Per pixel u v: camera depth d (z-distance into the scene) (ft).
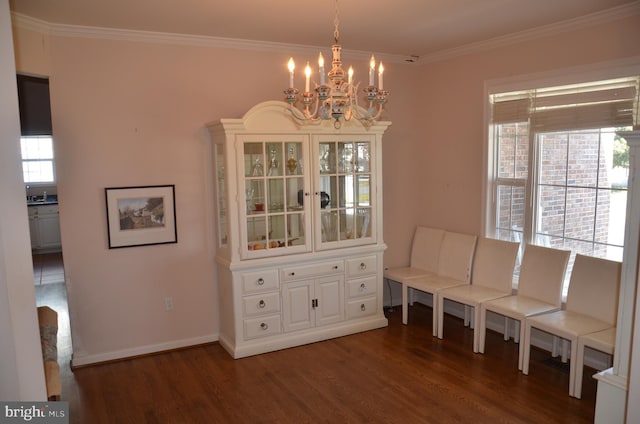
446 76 15.48
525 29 12.59
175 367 12.34
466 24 12.00
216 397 10.77
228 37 13.03
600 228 11.94
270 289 13.14
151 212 12.89
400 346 13.51
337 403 10.44
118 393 11.00
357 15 11.05
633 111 10.94
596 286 11.14
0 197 6.70
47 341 8.95
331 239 14.10
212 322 13.99
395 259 16.89
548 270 12.28
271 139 12.80
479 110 14.49
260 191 12.99
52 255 26.68
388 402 10.45
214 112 13.41
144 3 9.85
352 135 13.94
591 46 11.48
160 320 13.29
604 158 11.72
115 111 12.25
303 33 12.65
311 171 13.41
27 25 10.79
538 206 13.38
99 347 12.59
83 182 12.05
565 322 10.89
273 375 11.82
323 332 14.01
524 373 11.64
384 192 16.35
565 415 9.77
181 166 13.16
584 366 12.07
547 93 12.76
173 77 12.82
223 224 13.23
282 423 9.70
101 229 12.35
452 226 15.78
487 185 14.46
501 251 13.64
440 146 15.97
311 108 13.00
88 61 11.85
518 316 11.64
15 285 6.86
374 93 7.30
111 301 12.62
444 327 15.05
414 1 10.04
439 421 9.67
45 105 23.71
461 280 14.64
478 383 11.23
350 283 14.37
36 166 28.43
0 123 6.65
